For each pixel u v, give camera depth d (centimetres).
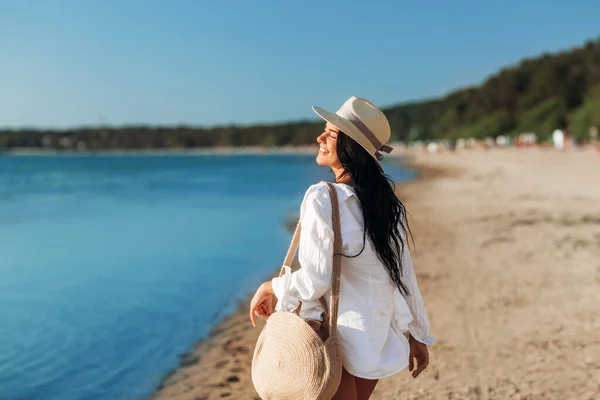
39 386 403
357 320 190
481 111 11119
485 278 667
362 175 198
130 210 1675
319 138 211
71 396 385
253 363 201
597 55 8719
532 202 1447
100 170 6112
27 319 565
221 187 2809
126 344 495
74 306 611
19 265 838
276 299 213
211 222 1345
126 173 5194
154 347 488
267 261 857
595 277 643
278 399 188
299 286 185
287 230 1191
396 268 197
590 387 365
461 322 509
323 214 188
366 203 193
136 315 580
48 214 1577
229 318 569
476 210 1354
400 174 3591
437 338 473
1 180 3962
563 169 2922
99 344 493
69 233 1182
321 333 189
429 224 1145
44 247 1002
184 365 445
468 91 13088
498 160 4722
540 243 869
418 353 218
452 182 2511
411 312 212
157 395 390
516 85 10544
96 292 669
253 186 2872
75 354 467
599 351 422
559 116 7638
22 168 7062
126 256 905
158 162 9750
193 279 740
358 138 196
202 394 391
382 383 392
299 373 182
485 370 402
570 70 9075
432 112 14175
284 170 5381
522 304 554
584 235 915
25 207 1808
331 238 186
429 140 12719
